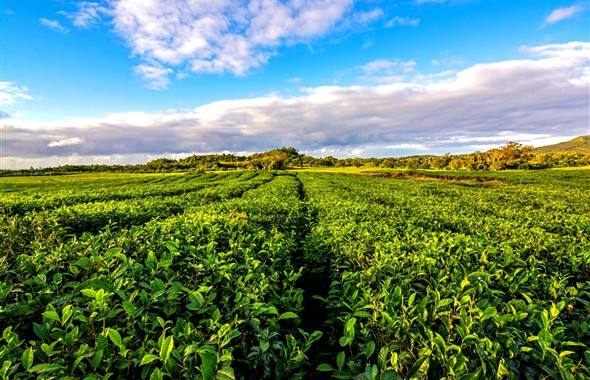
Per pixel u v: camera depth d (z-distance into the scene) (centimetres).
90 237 597
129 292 391
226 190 2648
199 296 352
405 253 578
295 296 429
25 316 375
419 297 414
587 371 280
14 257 641
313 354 430
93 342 318
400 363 282
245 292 402
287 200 1806
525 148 11088
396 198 2198
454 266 505
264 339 311
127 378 298
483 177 7081
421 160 15138
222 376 241
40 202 1573
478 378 259
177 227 762
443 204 1827
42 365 240
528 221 1146
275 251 600
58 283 399
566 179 6000
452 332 319
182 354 278
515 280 463
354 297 383
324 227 920
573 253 621
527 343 309
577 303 454
